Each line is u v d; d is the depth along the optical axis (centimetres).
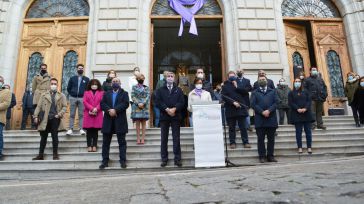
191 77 1728
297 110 623
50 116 613
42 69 838
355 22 1112
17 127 1002
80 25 1085
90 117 629
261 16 1062
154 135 727
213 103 567
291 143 680
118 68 993
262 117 587
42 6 1121
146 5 1071
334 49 1116
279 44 1041
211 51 1761
